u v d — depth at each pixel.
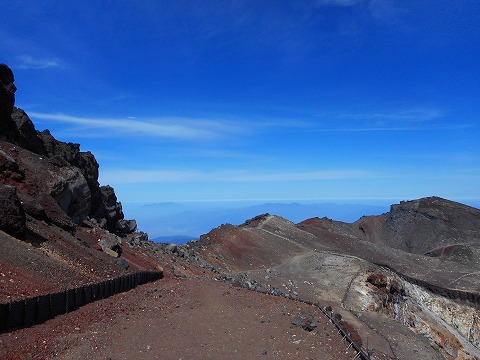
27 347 12.16
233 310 20.36
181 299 22.17
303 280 48.31
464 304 54.06
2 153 27.61
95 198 40.50
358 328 24.92
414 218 99.12
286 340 15.86
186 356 13.63
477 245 83.50
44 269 18.33
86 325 15.41
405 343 26.77
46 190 28.94
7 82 33.09
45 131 40.59
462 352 43.47
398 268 69.69
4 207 19.55
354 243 80.12
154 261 35.31
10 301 13.43
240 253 55.88
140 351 13.62
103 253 27.47
